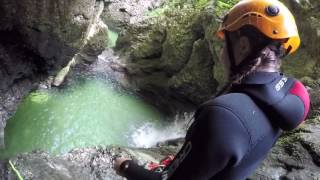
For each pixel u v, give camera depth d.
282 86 1.66
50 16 8.24
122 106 11.83
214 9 10.80
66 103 11.13
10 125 9.63
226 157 1.50
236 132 1.51
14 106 9.20
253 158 1.62
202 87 11.37
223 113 1.52
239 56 1.68
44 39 8.55
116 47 14.37
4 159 6.27
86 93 11.79
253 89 1.61
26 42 8.33
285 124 1.65
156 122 11.74
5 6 7.37
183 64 12.09
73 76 12.34
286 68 8.82
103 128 10.65
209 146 1.50
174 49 12.16
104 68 13.25
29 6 7.74
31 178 5.86
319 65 8.30
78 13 8.98
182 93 11.85
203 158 1.51
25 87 9.44
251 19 1.65
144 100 12.57
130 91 12.68
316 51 8.46
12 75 8.66
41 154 6.51
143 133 10.98
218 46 10.05
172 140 10.23
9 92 8.91
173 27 12.48
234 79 1.69
